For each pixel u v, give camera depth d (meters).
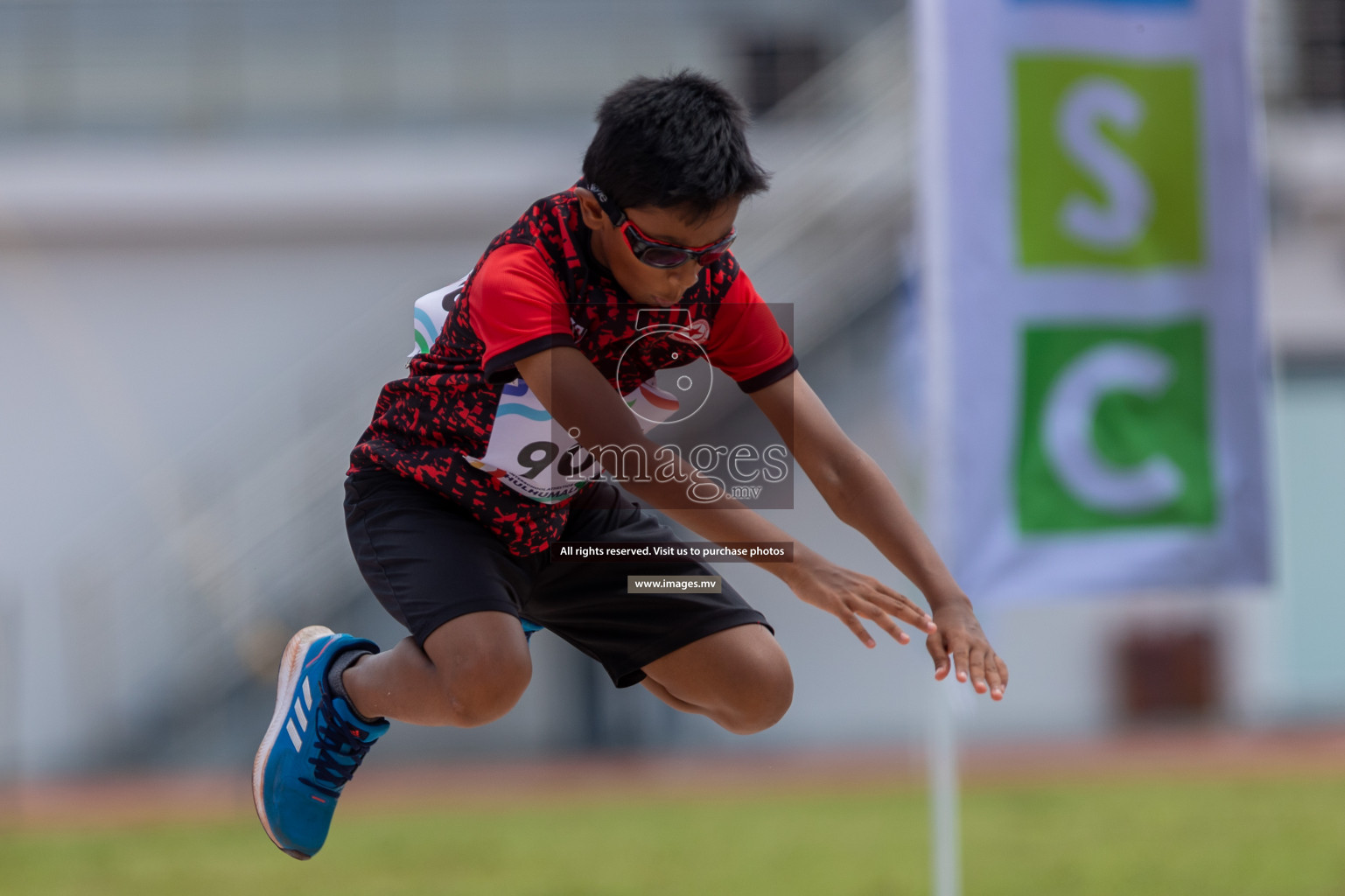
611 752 35.16
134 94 38.62
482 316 7.76
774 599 35.78
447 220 37.06
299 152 36.91
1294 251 37.75
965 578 14.42
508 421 8.03
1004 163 14.67
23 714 34.56
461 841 23.77
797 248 33.50
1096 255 14.83
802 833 23.81
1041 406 14.64
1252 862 20.52
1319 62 38.75
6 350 36.03
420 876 20.67
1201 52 15.10
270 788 8.63
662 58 39.91
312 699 8.57
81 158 36.38
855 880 19.67
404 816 26.83
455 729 35.12
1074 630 36.84
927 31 14.67
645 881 19.94
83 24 38.78
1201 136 15.06
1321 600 37.44
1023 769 31.06
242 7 39.09
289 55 39.06
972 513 14.45
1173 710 36.78
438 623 7.81
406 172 36.94
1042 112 14.77
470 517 8.41
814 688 35.75
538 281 7.71
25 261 36.19
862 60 39.09
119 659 34.53
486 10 39.56
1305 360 37.72
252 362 36.59
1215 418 14.96
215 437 36.12
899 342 32.41
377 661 8.29
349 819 26.56
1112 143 14.88
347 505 8.80
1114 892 18.67
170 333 36.50
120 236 36.44
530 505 8.35
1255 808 25.30
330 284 36.94
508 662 7.63
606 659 9.11
